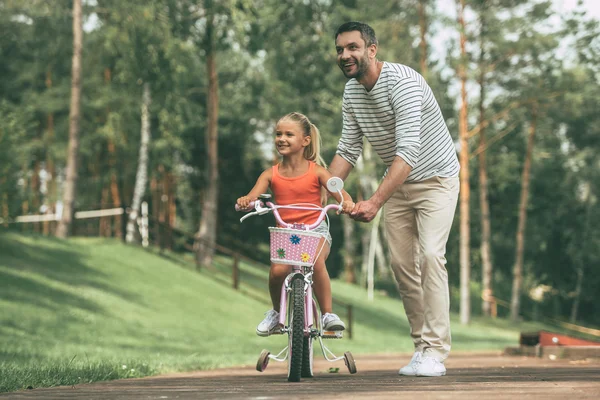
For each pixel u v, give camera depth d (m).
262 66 42.62
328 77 40.56
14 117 24.78
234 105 44.78
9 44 43.00
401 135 6.20
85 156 44.03
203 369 9.36
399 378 5.76
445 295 6.47
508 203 55.09
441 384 4.73
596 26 35.72
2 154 23.75
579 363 9.35
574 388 4.18
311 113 43.31
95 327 18.75
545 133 46.81
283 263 5.74
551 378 5.16
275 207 5.85
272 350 17.62
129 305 22.03
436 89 36.81
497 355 14.12
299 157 5.93
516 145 48.62
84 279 23.30
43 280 21.80
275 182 5.93
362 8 38.34
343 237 57.81
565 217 56.38
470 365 9.12
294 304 5.62
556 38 35.34
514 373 6.04
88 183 44.56
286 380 5.82
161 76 28.36
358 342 23.89
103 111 39.88
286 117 5.92
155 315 21.77
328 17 40.09
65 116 42.22
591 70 36.81
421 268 6.50
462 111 37.41
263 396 4.04
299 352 5.57
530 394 3.87
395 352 18.95
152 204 50.03
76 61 29.00
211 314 23.59
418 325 6.88
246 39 29.98
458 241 55.75
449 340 6.49
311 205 5.88
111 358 11.01
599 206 54.88
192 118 33.91
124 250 27.84
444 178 6.52
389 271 51.56
